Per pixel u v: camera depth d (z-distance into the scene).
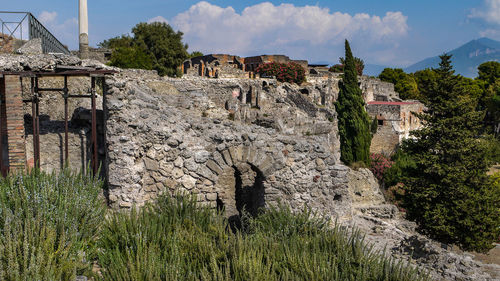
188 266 7.03
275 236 9.32
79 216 7.93
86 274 6.68
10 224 6.39
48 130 12.17
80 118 12.45
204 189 12.12
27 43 16.14
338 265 8.12
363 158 38.00
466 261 12.03
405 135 52.00
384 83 72.75
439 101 21.38
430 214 19.69
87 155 12.24
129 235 7.89
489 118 61.88
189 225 9.19
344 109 38.56
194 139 12.18
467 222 18.53
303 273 7.25
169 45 40.38
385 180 34.91
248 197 17.23
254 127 13.25
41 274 5.61
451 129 20.28
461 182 19.61
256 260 7.34
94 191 9.31
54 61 12.90
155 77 25.95
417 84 83.69
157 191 11.62
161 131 11.55
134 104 12.03
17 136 10.94
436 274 11.30
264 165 12.88
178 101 15.53
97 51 31.16
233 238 8.27
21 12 16.58
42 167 11.82
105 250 7.65
